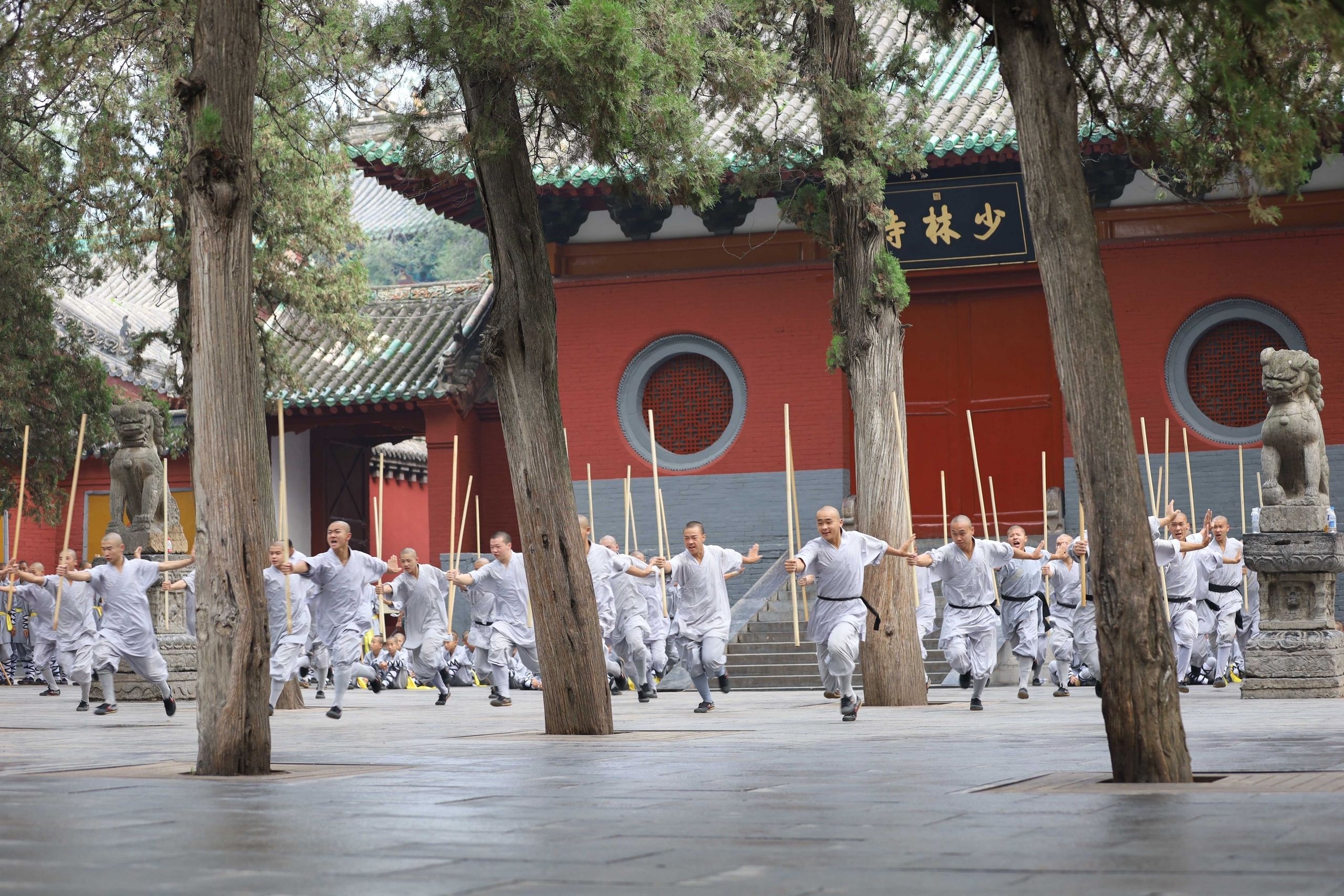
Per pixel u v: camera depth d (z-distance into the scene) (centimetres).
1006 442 2742
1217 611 2000
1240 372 2570
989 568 1602
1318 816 569
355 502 3572
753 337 2769
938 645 2377
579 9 1105
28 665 2881
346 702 2045
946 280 2739
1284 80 851
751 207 2759
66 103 2017
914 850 497
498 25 1117
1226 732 1130
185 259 2272
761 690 2289
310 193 2469
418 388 2953
